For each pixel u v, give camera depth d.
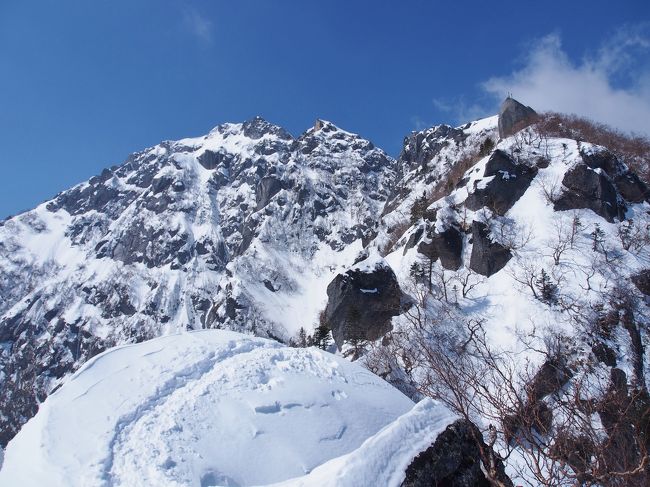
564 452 7.56
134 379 15.59
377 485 8.12
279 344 19.88
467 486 9.20
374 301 70.50
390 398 17.36
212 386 15.55
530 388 9.18
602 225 64.62
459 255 72.81
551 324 52.75
